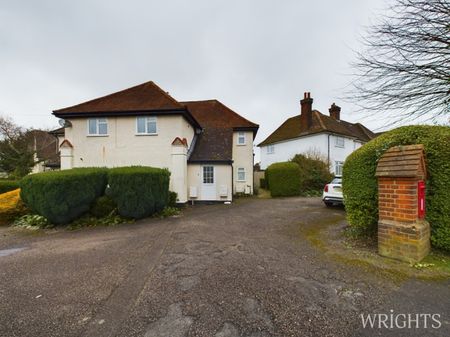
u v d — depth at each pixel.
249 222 7.36
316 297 2.73
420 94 5.54
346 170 5.04
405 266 3.47
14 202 8.62
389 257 3.81
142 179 8.05
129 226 7.41
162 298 2.80
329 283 3.06
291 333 2.12
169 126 12.34
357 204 4.74
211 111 20.11
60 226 7.74
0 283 3.38
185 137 13.16
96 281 3.35
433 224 3.86
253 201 13.73
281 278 3.25
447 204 3.71
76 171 8.03
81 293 3.01
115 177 7.90
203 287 3.05
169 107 12.32
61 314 2.54
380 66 5.70
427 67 5.21
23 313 2.58
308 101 23.22
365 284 3.00
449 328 2.14
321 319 2.32
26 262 4.28
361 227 4.94
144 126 12.48
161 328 2.24
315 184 17.61
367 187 4.56
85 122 12.71
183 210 10.44
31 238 6.41
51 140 27.56
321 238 5.25
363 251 4.21
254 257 4.14
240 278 3.28
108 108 12.58
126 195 7.81
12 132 24.83
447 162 3.70
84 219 7.88
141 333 2.17
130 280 3.35
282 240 5.21
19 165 20.83
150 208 8.36
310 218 7.78
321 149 21.88
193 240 5.39
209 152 14.23
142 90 13.90
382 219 3.97
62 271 3.78
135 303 2.71
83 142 12.65
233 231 6.18
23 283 3.35
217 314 2.44
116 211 8.09
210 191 13.43
